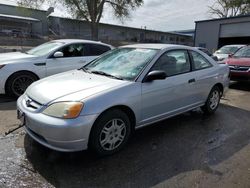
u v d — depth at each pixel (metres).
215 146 3.79
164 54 4.13
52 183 2.74
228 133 4.32
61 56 6.50
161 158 3.37
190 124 4.69
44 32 40.06
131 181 2.83
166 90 3.97
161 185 2.78
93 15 31.53
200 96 4.82
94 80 3.62
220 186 2.78
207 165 3.23
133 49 4.41
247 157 3.48
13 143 3.60
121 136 3.46
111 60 4.34
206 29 28.70
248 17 24.58
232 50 13.42
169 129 4.40
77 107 2.95
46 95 3.20
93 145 3.15
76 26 40.38
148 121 3.83
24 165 3.05
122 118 3.39
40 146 3.53
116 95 3.27
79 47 7.02
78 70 4.39
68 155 3.32
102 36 44.59
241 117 5.25
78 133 2.92
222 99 6.81
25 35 34.19
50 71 6.39
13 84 5.87
